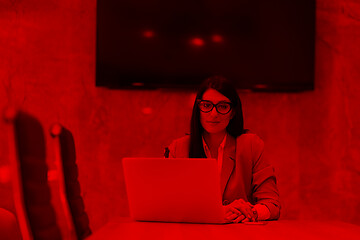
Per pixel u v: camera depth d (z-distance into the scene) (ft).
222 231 4.17
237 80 10.47
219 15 10.55
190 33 10.48
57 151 4.42
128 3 10.41
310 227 4.54
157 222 4.88
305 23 10.62
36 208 3.36
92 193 10.39
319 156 10.55
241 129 6.34
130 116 10.61
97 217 10.36
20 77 10.37
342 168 10.34
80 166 10.40
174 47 10.43
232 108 6.21
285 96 10.81
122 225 4.58
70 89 10.48
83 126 10.47
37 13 10.50
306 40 10.60
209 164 4.52
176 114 10.67
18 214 3.24
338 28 10.61
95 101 10.54
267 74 10.53
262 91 10.70
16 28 10.43
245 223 4.80
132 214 4.90
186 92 10.72
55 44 10.51
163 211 4.81
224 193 5.99
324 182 10.48
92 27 10.61
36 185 3.40
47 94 10.42
